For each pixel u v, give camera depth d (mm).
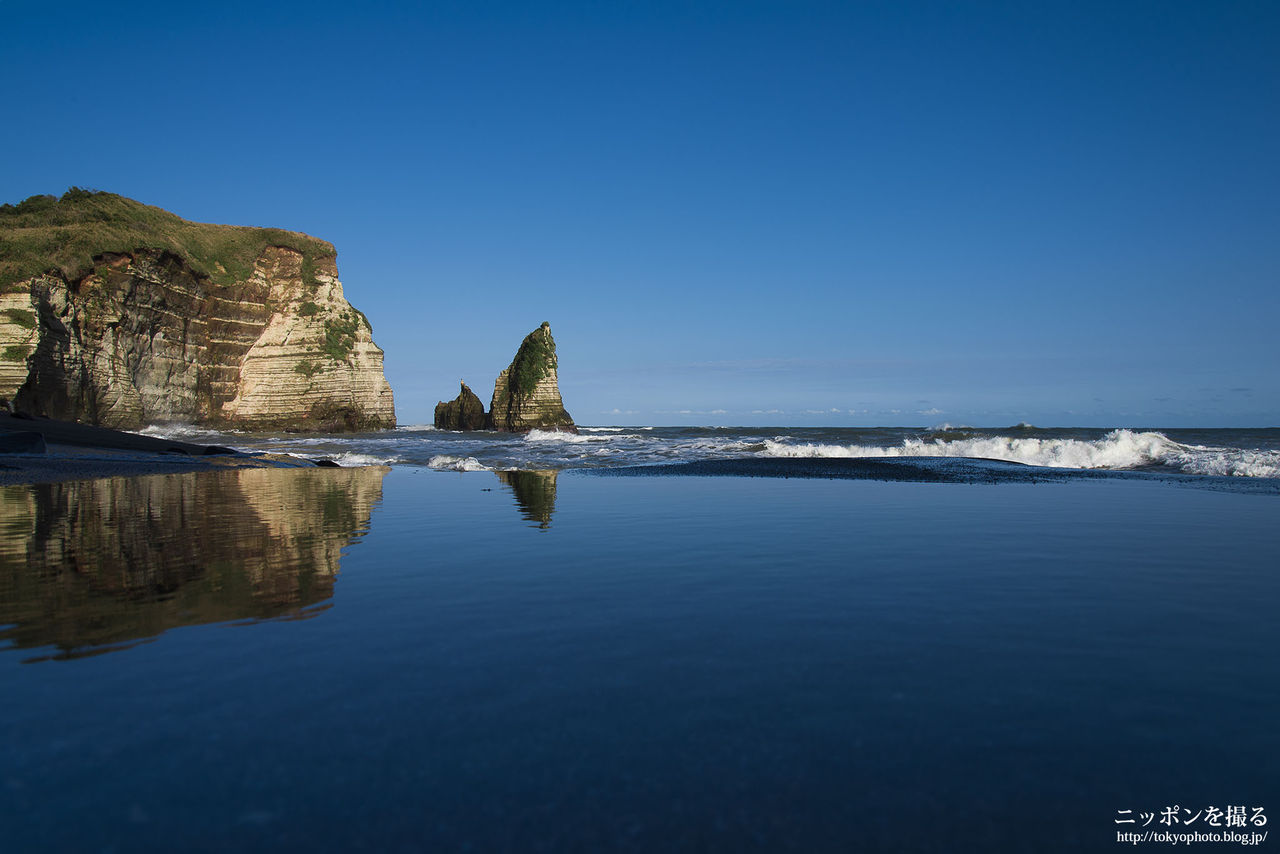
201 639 2908
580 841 1437
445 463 18984
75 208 46875
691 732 1983
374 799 1607
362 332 55594
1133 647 2844
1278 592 3863
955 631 3080
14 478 12625
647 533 6230
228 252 52062
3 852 1381
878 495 10102
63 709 2133
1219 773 1750
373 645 2836
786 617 3318
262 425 51469
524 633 3029
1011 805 1594
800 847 1417
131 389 42375
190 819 1521
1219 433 51375
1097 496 9922
